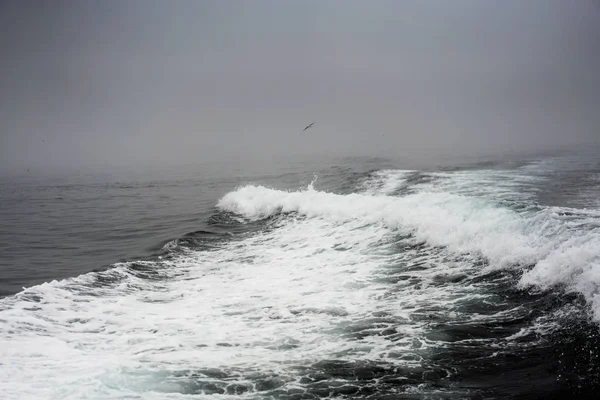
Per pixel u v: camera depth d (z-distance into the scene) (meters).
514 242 9.43
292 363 6.57
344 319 7.95
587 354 6.12
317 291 9.40
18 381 6.18
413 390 5.77
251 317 8.34
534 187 17.83
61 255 13.69
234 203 19.58
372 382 5.99
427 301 8.36
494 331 7.05
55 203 24.98
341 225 14.20
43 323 8.15
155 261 12.23
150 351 7.09
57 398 5.76
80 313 8.64
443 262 10.14
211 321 8.23
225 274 11.00
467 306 7.98
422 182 20.94
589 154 31.28
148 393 5.87
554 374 5.83
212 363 6.65
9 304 8.90
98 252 13.84
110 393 5.87
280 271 10.92
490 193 16.81
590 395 5.37
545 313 7.30
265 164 40.91
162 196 25.83
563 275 7.82
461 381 5.89
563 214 10.93
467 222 10.95
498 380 5.84
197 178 33.38
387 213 13.55
